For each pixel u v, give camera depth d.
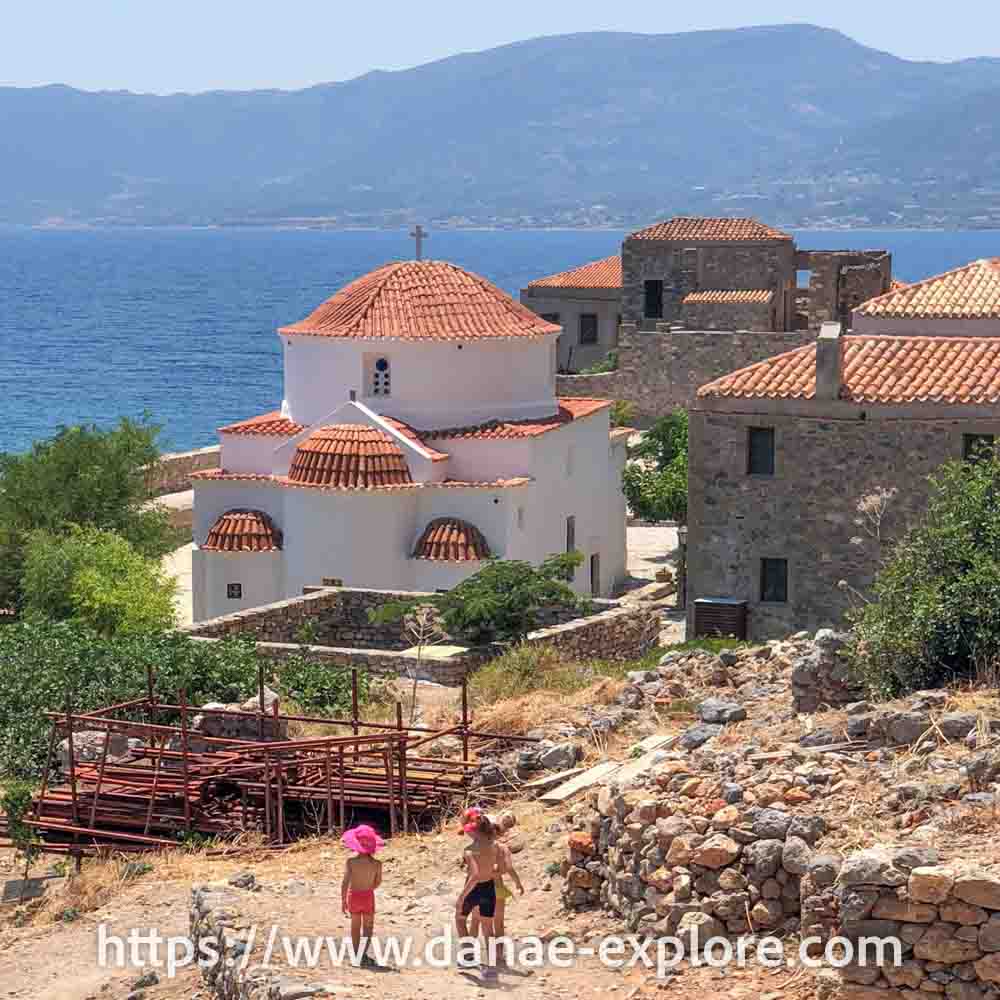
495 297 92.62
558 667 57.16
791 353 71.25
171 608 79.12
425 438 87.44
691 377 142.25
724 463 68.44
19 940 34.75
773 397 67.31
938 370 67.56
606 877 29.88
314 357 90.00
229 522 87.31
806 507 67.44
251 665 55.12
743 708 39.03
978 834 26.05
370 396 88.69
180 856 38.97
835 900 25.28
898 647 37.09
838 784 29.02
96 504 92.19
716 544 68.88
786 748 31.34
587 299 165.62
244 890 33.00
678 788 29.84
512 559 83.19
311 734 49.19
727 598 68.81
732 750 32.16
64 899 37.41
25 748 48.12
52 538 81.94
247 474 89.19
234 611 87.00
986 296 83.81
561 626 64.19
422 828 39.25
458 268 94.62
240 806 41.59
